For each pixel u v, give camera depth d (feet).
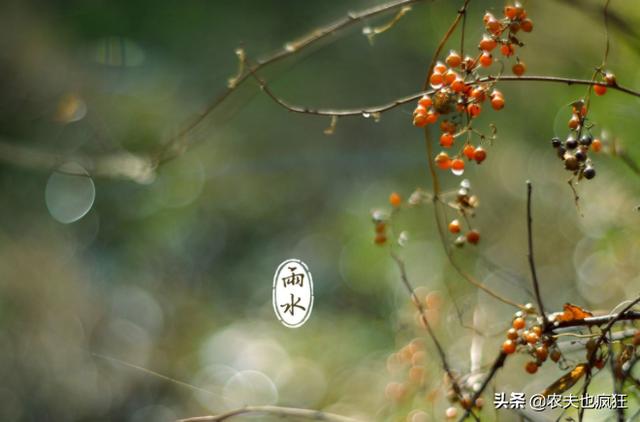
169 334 20.34
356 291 20.58
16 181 21.91
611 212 14.92
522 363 12.51
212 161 25.13
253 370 18.83
